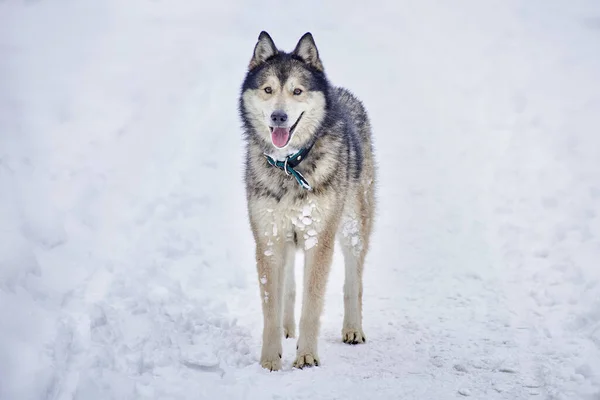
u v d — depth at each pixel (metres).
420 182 11.30
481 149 12.36
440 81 16.70
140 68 13.92
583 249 8.04
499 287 7.53
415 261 8.52
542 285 7.37
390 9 23.28
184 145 10.98
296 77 5.61
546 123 12.88
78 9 18.39
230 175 10.44
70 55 14.23
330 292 7.69
